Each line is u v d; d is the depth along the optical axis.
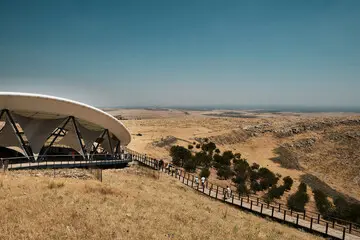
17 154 35.22
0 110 32.09
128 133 42.66
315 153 95.31
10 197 14.94
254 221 21.34
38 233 10.77
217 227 15.66
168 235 12.53
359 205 38.78
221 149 81.38
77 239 10.72
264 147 96.12
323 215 35.06
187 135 94.06
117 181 25.75
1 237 10.21
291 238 17.62
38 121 34.66
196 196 28.25
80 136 37.69
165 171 41.31
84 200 15.73
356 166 82.56
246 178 53.62
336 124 118.38
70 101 34.31
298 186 55.19
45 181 19.84
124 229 12.25
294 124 117.88
